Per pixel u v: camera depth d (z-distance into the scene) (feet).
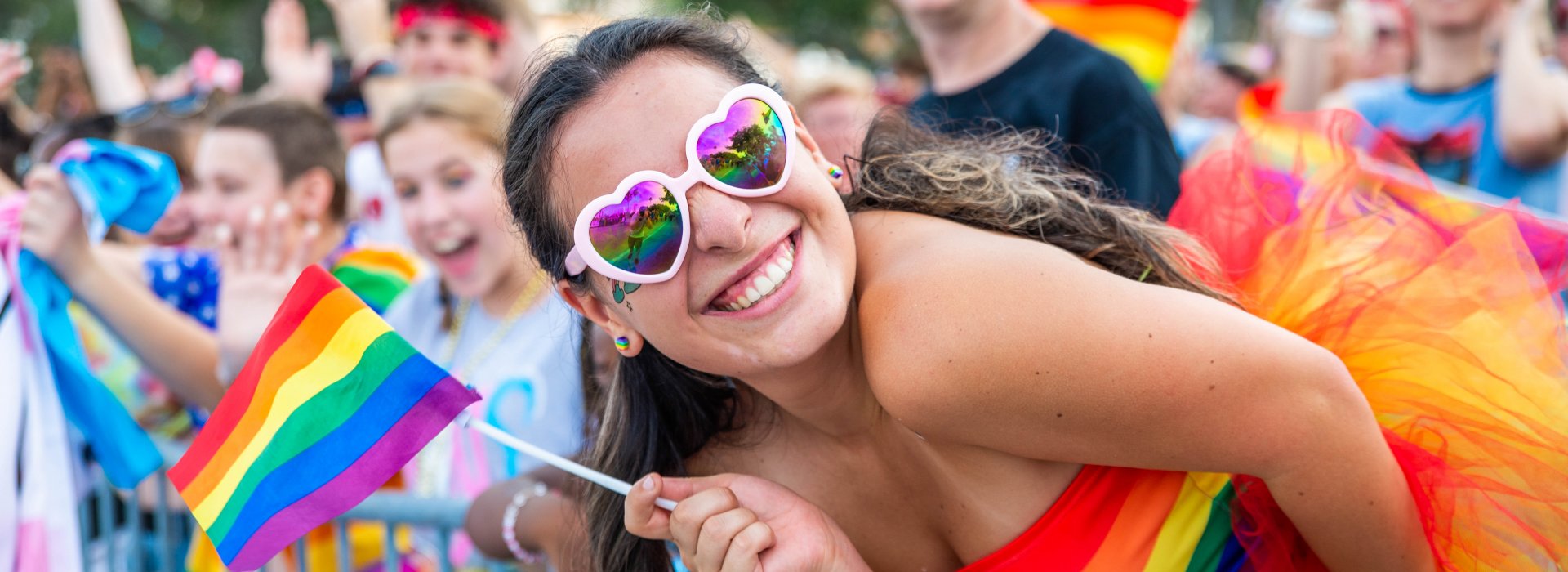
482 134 8.80
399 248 10.25
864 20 43.88
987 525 5.03
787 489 5.10
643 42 4.38
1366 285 5.10
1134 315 4.08
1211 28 33.12
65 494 7.44
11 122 12.71
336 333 5.40
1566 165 10.68
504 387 8.38
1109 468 4.83
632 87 4.26
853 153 6.22
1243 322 4.20
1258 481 4.79
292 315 5.51
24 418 7.32
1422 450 4.81
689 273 4.24
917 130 5.53
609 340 6.36
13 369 7.29
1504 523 4.79
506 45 13.16
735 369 4.38
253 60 45.42
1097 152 7.52
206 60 18.48
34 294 7.59
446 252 8.79
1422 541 4.73
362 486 5.15
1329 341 5.05
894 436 5.00
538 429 8.22
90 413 7.63
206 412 9.37
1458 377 4.89
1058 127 7.52
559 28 14.80
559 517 6.29
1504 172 11.00
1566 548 4.74
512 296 8.75
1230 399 4.10
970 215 4.91
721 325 4.31
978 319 4.10
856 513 5.31
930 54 8.82
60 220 7.75
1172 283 4.99
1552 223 5.69
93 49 17.84
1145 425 4.15
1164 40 11.45
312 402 5.32
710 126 4.14
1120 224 5.05
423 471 8.59
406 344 5.26
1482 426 4.80
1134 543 4.86
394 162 8.90
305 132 10.32
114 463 7.59
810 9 43.21
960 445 4.80
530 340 8.50
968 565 5.17
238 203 9.95
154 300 8.30
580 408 7.86
